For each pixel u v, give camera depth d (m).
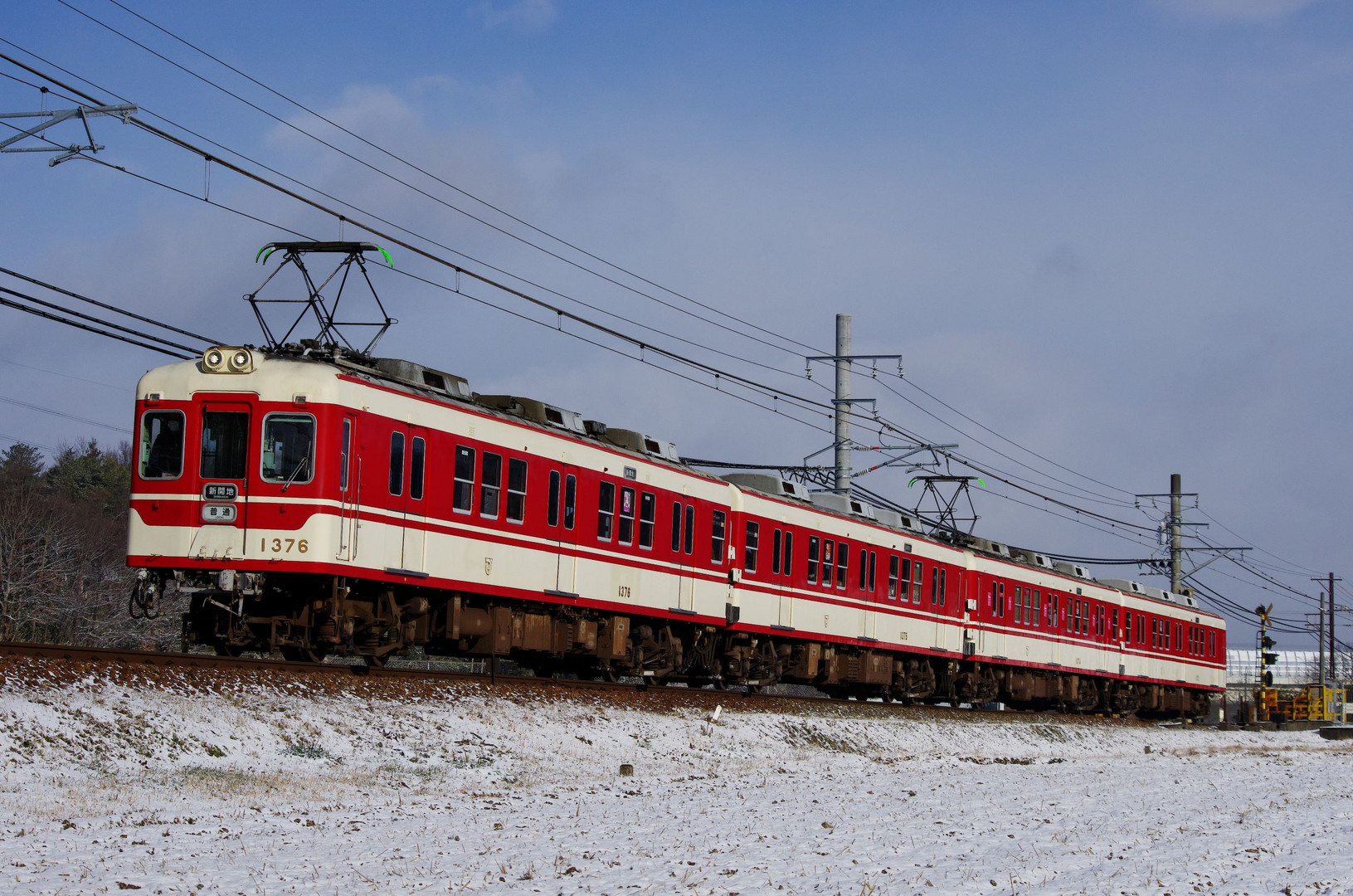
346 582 19.91
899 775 24.14
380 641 21.14
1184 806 20.00
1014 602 42.88
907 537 37.41
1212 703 66.38
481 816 15.41
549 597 24.20
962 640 40.09
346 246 20.00
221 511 19.31
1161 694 55.75
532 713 22.31
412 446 20.88
